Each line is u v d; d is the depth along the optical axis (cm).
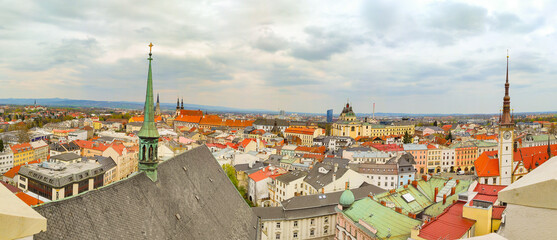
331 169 12825
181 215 4503
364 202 8088
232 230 5556
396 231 6538
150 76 4747
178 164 5259
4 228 1130
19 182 13950
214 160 6912
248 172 16250
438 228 5503
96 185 14538
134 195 3862
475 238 916
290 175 13538
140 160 4328
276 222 9494
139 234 3578
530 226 968
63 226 2814
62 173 13338
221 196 6103
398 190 9712
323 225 9988
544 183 923
